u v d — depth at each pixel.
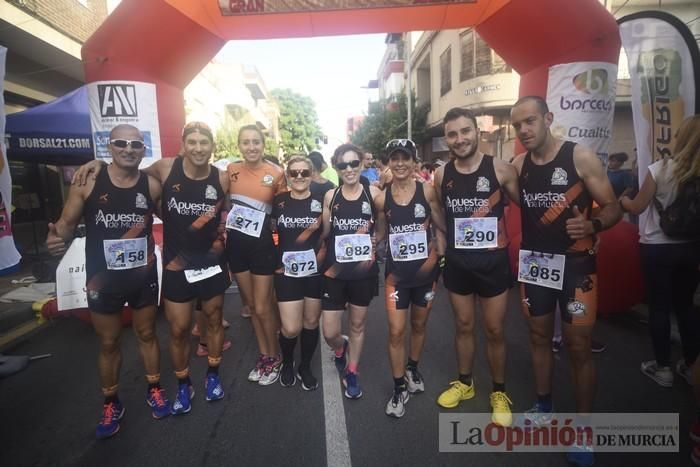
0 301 5.00
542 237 2.28
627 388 2.89
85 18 8.17
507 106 14.21
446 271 2.63
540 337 2.40
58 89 8.98
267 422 2.63
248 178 3.02
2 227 3.81
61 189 9.59
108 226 2.43
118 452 2.37
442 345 3.76
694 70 3.69
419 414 2.68
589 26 3.78
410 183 2.62
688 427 2.45
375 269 2.80
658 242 2.82
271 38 5.11
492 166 2.42
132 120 4.26
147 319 2.63
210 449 2.37
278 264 2.89
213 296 2.75
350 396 2.86
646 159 3.76
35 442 2.48
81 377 3.33
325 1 4.50
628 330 3.93
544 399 2.50
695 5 12.09
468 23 4.82
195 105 17.22
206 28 4.66
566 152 2.18
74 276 4.07
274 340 3.24
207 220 2.65
